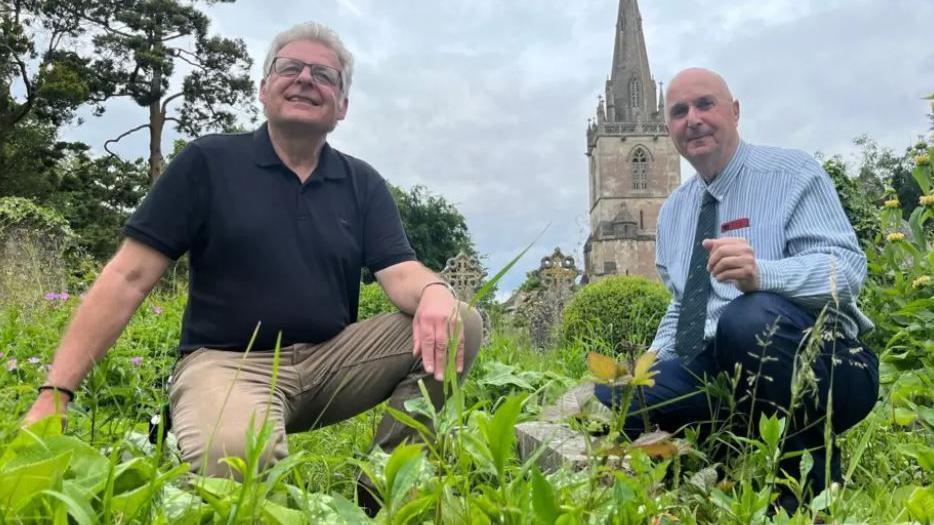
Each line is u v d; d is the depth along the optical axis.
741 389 2.30
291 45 2.40
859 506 1.67
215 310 2.32
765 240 2.56
